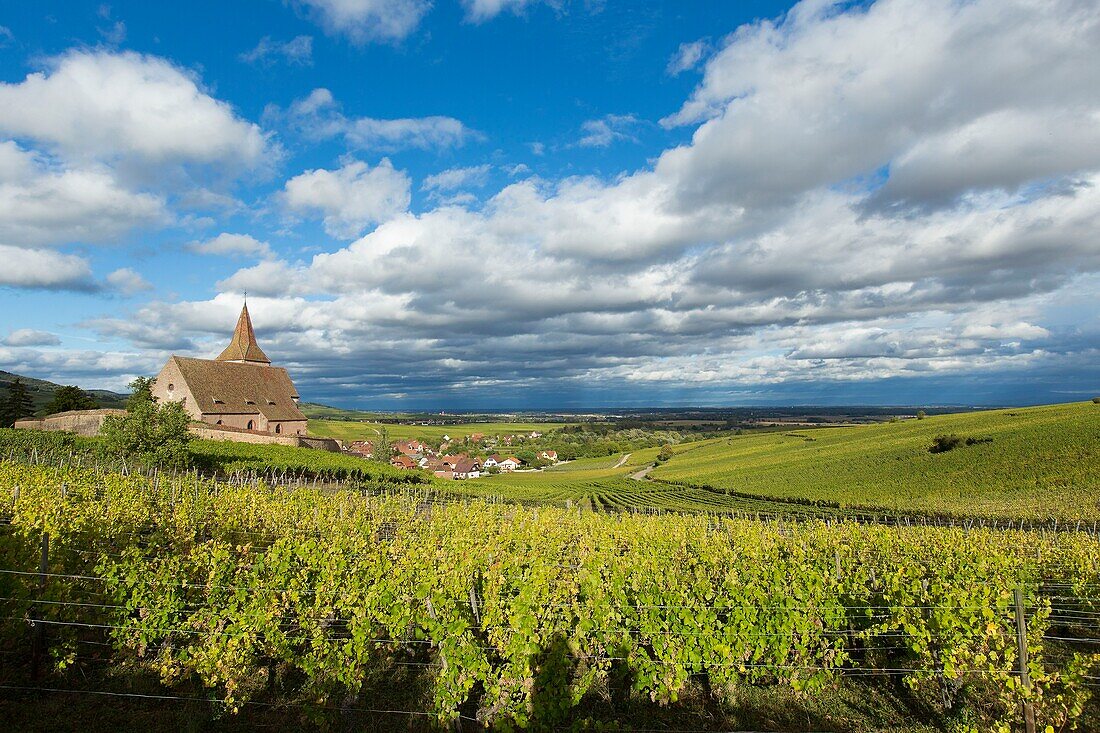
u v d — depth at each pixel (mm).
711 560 16609
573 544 21266
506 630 10078
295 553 13633
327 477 48781
